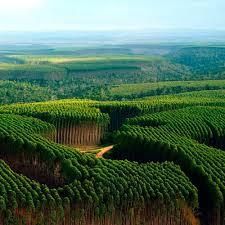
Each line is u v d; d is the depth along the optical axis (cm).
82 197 7988
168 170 9206
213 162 9756
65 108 15475
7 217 7512
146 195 8238
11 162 10662
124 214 8150
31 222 7681
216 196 8531
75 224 7894
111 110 16625
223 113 14700
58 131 13938
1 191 7850
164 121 13150
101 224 8012
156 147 10900
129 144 11419
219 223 8562
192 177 9469
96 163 9469
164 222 8281
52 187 9394
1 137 10838
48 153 9869
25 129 11831
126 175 8781
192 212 8412
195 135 12525
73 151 10062
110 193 8175
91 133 14125
